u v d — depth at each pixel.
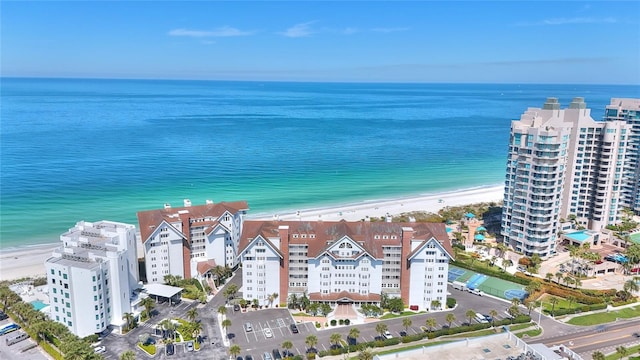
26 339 134.50
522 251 194.38
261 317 148.25
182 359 124.88
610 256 190.00
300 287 157.50
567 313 150.00
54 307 137.00
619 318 148.25
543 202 185.38
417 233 154.75
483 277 175.25
